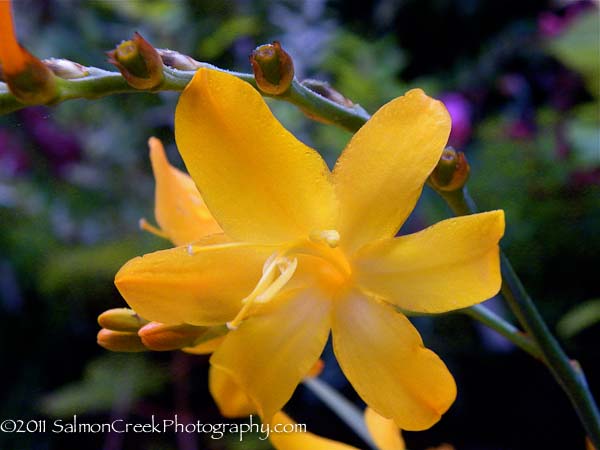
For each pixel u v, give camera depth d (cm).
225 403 16
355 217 13
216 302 13
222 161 12
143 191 47
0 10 12
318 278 13
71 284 47
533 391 46
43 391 48
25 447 45
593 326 44
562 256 44
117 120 48
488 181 46
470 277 12
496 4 65
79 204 47
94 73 13
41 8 47
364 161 13
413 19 68
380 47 52
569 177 43
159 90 13
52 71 12
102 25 49
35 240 47
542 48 55
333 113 14
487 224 12
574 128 39
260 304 13
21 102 12
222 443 43
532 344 15
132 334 14
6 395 48
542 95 56
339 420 46
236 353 13
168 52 13
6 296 46
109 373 44
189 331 13
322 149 45
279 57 13
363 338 13
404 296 13
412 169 12
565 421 45
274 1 53
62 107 46
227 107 12
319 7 55
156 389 45
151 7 49
